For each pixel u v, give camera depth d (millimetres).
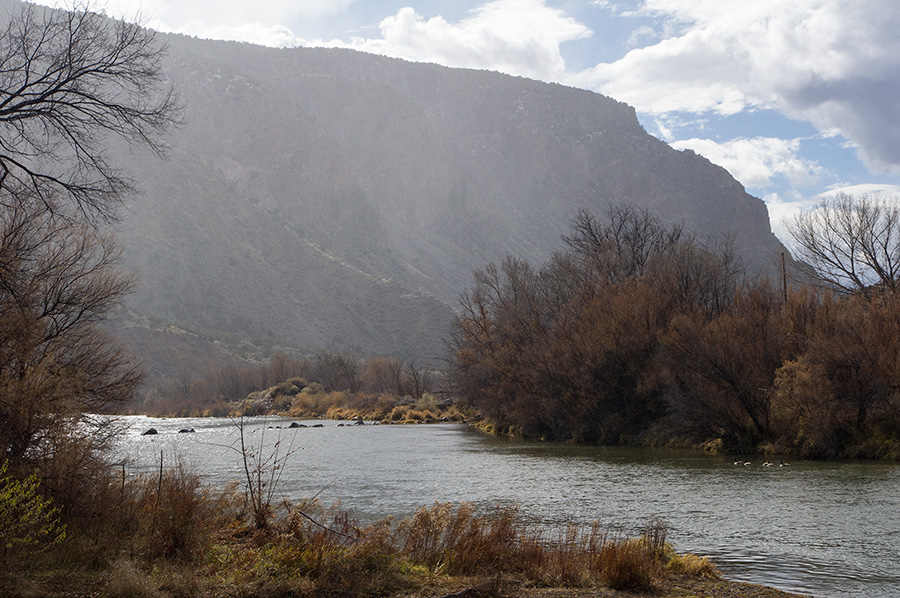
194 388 114375
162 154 13758
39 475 10227
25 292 12820
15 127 12258
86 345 14422
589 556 11273
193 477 11570
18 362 11734
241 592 8336
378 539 10219
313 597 8508
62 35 12203
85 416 12352
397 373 107500
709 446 34000
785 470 25547
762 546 13602
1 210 13281
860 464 26453
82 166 13188
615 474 25891
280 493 21172
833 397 28875
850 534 14625
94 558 9102
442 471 27609
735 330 33812
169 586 8281
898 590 10508
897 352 27828
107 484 11219
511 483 23656
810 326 32312
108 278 15523
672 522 16172
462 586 9281
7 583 7801
